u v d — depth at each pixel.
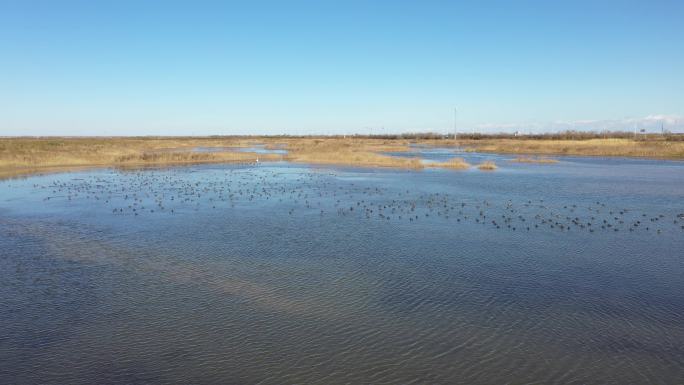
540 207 31.52
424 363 11.17
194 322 13.34
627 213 29.47
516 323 13.29
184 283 16.45
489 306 14.44
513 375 10.66
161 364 11.16
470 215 28.61
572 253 20.20
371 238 22.75
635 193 38.38
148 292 15.61
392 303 14.68
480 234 23.62
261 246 21.23
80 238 22.73
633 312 14.00
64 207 31.42
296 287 16.03
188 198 35.41
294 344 12.09
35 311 14.11
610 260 19.19
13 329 12.97
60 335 12.62
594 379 10.52
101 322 13.37
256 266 18.30
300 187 41.97
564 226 25.56
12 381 10.48
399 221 26.77
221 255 19.80
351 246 21.25
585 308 14.29
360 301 14.83
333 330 12.86
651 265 18.52
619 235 23.53
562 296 15.25
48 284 16.36
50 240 22.33
